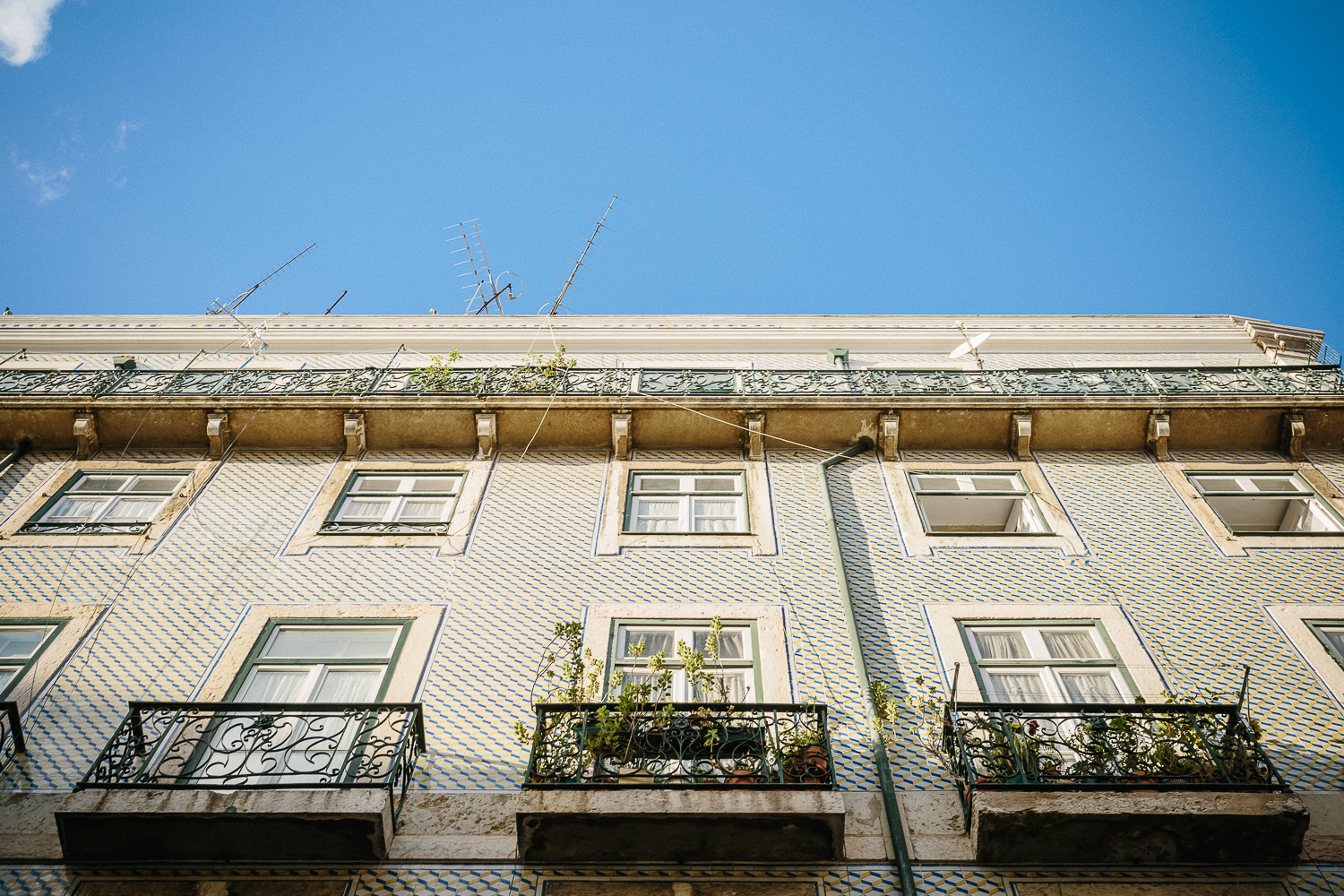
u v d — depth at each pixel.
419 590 9.52
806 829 6.78
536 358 14.12
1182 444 11.88
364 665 8.66
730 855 6.88
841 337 14.79
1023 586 9.59
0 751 7.60
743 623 9.06
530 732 7.95
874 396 11.88
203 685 8.40
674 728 7.26
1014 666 8.66
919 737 7.88
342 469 11.53
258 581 9.62
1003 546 10.18
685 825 6.74
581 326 14.93
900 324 15.23
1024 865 6.84
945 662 8.67
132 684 8.39
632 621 9.08
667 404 11.85
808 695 8.31
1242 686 8.26
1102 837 6.75
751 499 10.91
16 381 12.53
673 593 9.46
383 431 11.95
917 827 7.10
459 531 10.39
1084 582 9.62
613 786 6.79
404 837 7.00
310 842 6.80
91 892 6.64
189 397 11.90
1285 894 6.60
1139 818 6.66
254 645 8.80
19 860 6.81
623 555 10.02
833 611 9.22
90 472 11.46
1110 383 12.36
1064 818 6.70
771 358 14.51
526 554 10.04
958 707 7.42
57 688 8.34
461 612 9.23
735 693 8.40
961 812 7.20
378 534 10.34
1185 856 6.78
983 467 11.59
